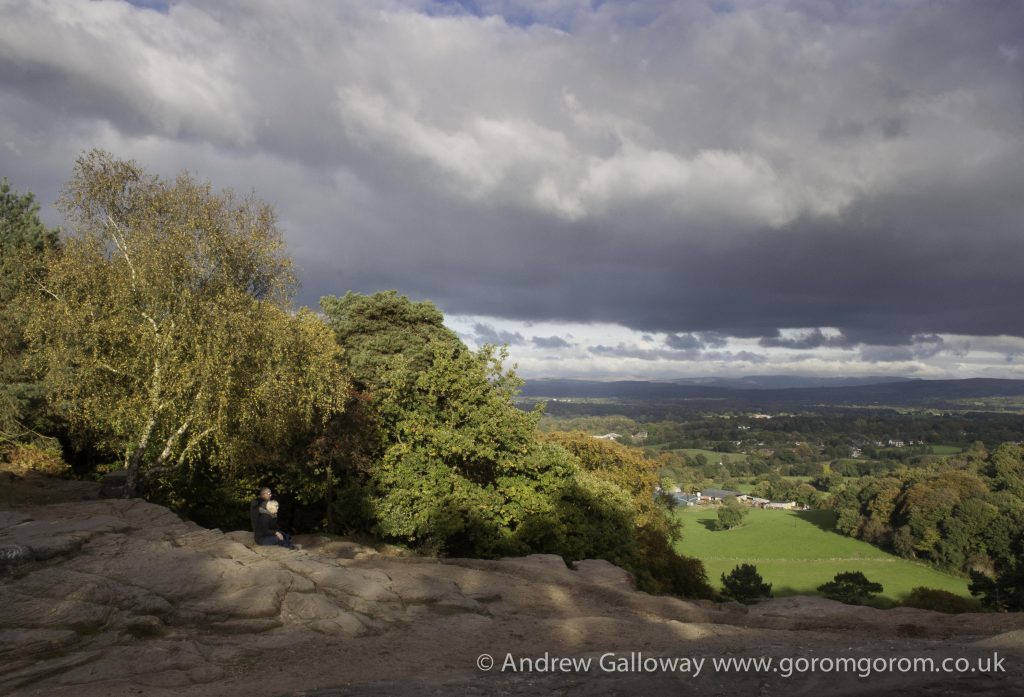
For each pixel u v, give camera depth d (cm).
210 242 1911
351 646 1038
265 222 2025
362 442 2634
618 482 5000
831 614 1467
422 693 795
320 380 2158
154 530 1456
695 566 4059
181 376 1858
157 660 904
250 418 2016
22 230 2648
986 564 7844
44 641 916
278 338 1961
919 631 1250
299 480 2602
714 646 1083
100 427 2133
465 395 2719
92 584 1071
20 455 2491
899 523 9456
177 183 1952
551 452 2914
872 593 7156
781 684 794
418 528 2470
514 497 2669
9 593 1039
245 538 1534
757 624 1384
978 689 715
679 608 1478
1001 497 8181
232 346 1867
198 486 2598
